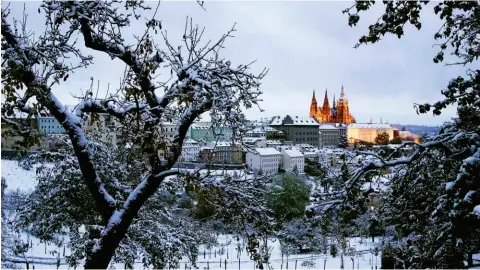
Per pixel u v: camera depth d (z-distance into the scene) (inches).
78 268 736.3
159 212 794.8
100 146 689.6
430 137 385.1
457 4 345.1
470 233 380.8
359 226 1201.4
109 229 338.6
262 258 469.7
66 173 727.7
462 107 372.2
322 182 376.8
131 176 713.0
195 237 888.3
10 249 947.3
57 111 343.3
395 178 450.3
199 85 376.2
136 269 845.8
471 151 347.3
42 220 767.1
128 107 379.6
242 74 416.5
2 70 310.8
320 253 1784.0
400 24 328.5
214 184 384.8
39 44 354.9
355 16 316.2
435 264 388.8
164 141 336.5
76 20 373.4
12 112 330.6
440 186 417.4
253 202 423.8
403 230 483.8
